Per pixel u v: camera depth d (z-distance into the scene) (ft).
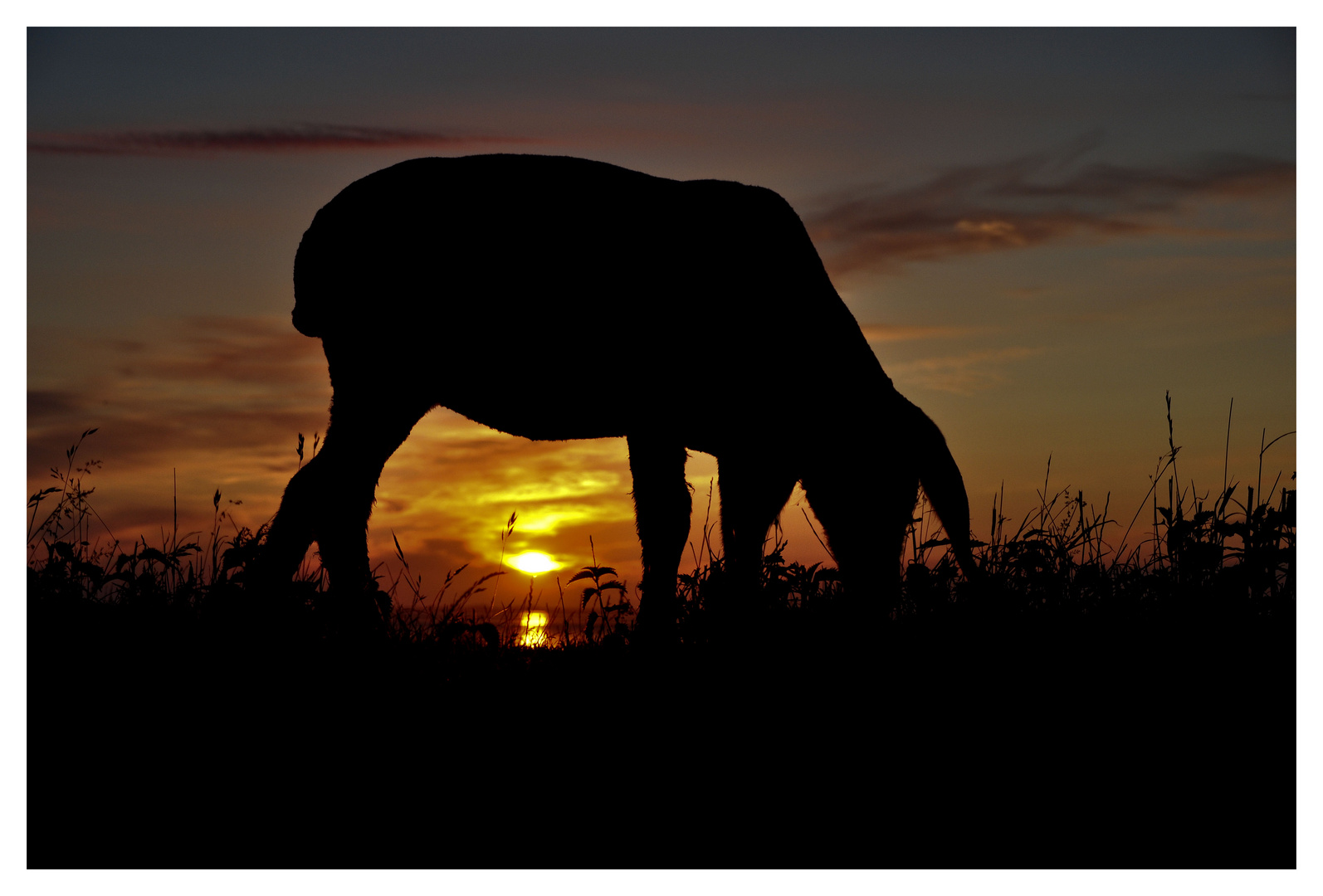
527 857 9.60
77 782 10.51
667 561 14.43
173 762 10.95
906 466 13.92
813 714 12.30
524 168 14.47
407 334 14.51
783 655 13.61
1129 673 13.10
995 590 14.20
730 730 11.98
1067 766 11.19
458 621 14.44
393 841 9.78
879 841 9.86
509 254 14.14
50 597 13.89
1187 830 10.01
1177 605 14.49
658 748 11.60
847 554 13.99
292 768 10.96
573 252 14.11
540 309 14.14
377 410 14.89
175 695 12.09
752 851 9.71
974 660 13.35
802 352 14.14
